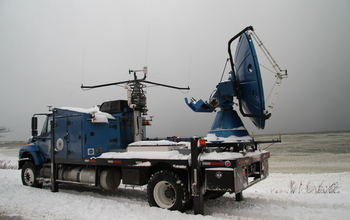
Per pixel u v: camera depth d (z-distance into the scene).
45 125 8.82
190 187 5.40
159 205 5.71
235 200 6.56
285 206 5.72
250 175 6.38
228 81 6.12
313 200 6.09
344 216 4.86
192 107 6.56
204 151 5.47
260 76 5.43
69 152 7.59
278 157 22.14
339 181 10.31
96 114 7.40
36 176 8.92
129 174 6.33
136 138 7.52
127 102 8.16
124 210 5.64
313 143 42.34
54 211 5.75
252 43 5.53
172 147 6.14
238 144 5.58
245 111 6.58
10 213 5.70
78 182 7.41
